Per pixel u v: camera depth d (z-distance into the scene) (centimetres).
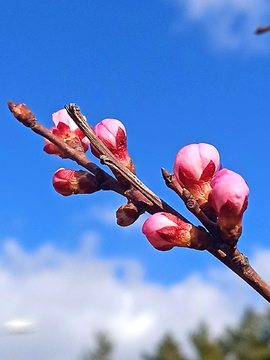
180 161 14
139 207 14
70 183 15
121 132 15
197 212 13
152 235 13
